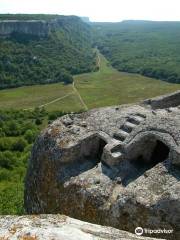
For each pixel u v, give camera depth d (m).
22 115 65.38
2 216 5.38
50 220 5.21
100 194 10.30
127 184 10.37
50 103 79.25
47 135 13.22
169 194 9.11
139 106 14.01
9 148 46.00
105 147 11.41
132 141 11.19
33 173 13.20
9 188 25.88
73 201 10.89
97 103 80.06
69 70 114.31
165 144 10.56
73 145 12.00
